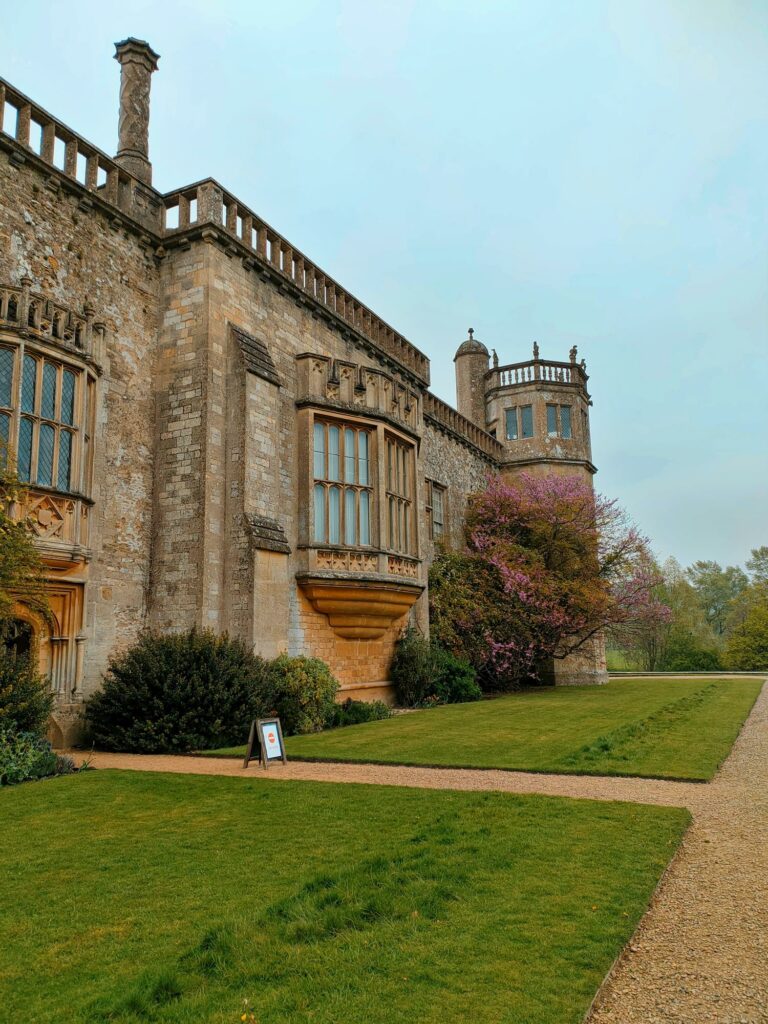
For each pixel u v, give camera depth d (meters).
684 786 7.66
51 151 11.92
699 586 79.50
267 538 13.09
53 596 11.30
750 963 3.73
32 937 4.01
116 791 7.59
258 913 4.20
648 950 3.91
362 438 16.55
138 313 13.52
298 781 7.95
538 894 4.52
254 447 13.50
